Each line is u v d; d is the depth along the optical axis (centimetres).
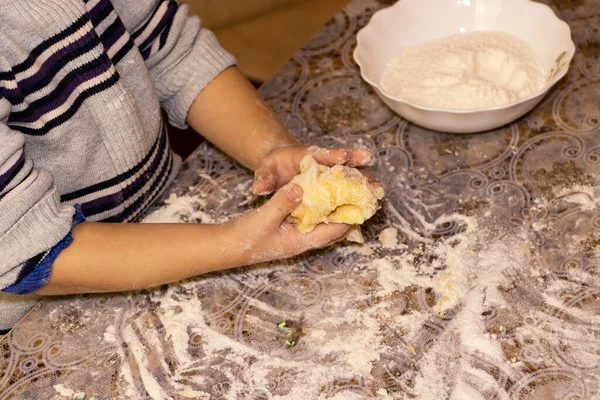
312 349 98
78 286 100
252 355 100
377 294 103
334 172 97
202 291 109
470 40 133
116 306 109
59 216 94
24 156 92
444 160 121
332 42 150
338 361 96
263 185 99
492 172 117
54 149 104
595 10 141
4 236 89
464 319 97
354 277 106
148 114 119
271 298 106
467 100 118
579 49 134
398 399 90
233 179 126
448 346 95
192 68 122
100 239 100
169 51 121
